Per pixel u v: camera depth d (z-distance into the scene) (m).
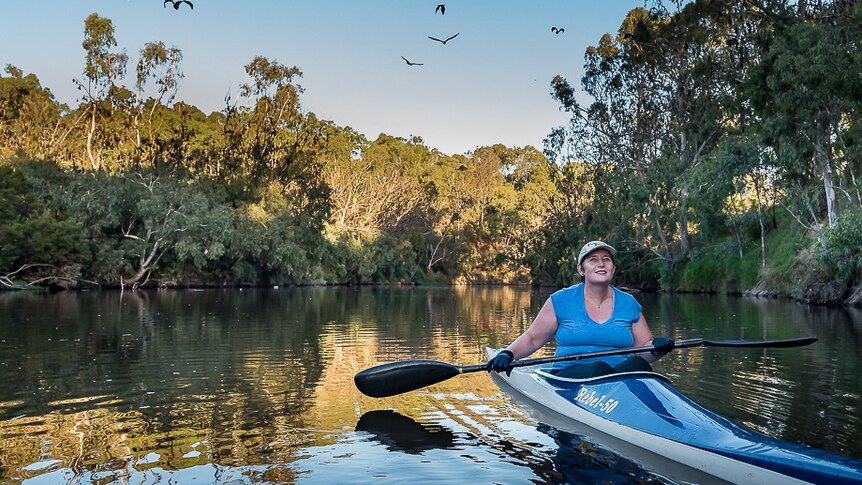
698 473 3.90
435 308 22.83
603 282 5.40
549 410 5.52
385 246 64.69
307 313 18.88
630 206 42.00
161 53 50.38
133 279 38.19
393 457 4.20
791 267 31.17
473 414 5.40
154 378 7.23
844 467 3.36
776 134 24.70
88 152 49.56
